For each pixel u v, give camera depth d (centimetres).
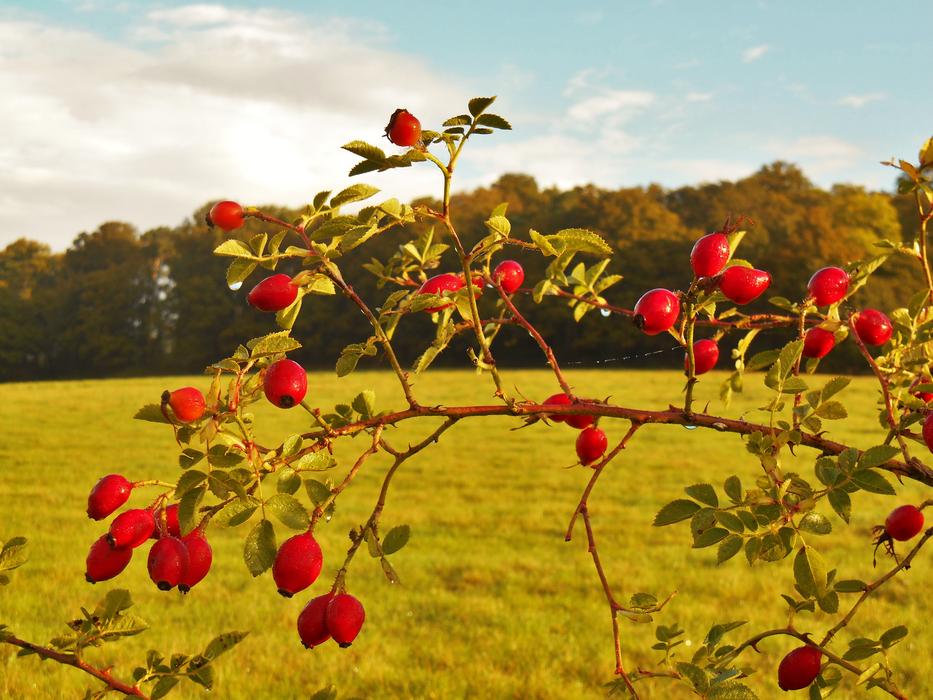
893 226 5716
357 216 158
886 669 174
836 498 157
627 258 5372
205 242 7806
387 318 169
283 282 160
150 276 8031
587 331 5197
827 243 5103
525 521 1446
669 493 1650
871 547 1170
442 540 1313
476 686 716
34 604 930
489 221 167
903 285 2528
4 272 8775
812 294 193
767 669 752
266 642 832
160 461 2081
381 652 809
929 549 1138
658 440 2308
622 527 1376
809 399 171
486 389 3406
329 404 2959
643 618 171
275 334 154
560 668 761
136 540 146
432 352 167
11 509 1506
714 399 2322
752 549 157
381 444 159
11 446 2328
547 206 7456
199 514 146
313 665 771
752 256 5781
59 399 3656
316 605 152
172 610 940
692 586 1025
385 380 3916
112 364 7738
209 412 147
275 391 151
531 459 2125
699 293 165
